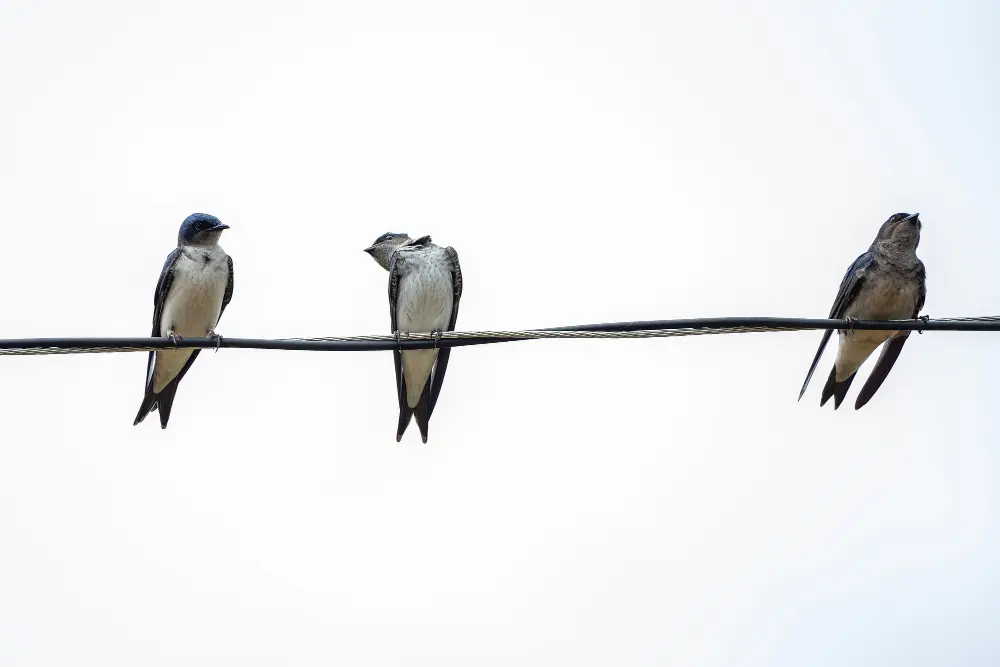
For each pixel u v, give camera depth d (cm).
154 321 1468
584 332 1104
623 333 1112
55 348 1041
